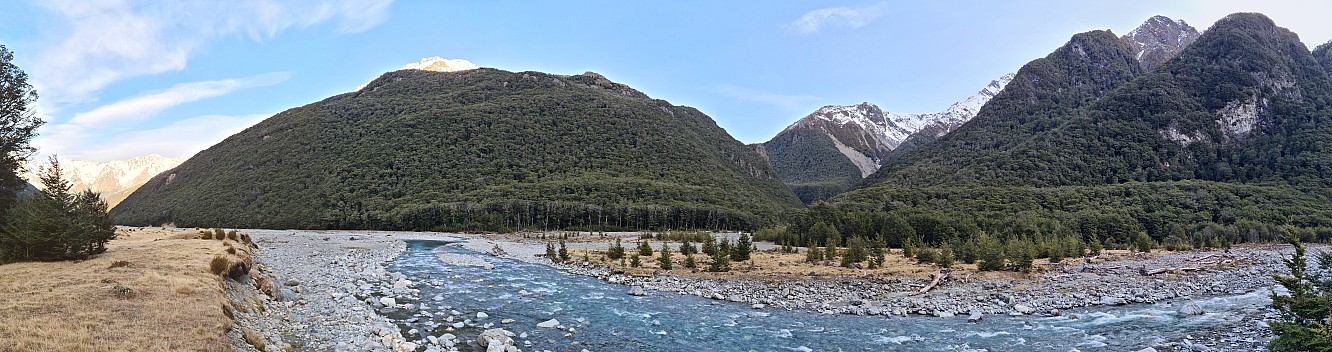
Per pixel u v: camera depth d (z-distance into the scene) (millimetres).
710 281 45281
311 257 63625
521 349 24438
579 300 37500
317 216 176250
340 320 27594
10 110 44844
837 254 67438
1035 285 42469
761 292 40062
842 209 124438
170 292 23594
